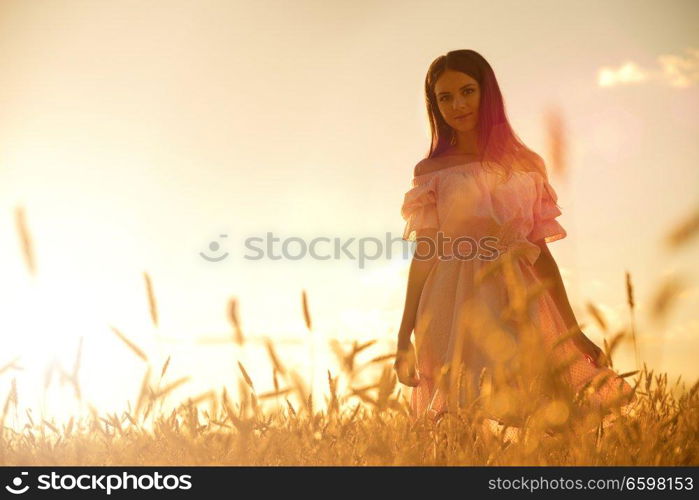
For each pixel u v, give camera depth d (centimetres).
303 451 448
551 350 503
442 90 735
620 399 490
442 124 761
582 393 487
